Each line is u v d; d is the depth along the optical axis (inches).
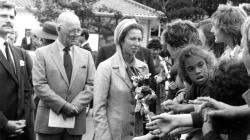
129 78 200.8
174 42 195.3
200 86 138.5
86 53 256.7
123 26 200.4
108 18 1065.5
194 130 126.5
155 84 231.6
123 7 1379.2
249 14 205.6
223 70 103.3
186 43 194.4
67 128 245.4
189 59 138.3
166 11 1545.3
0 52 230.5
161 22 1387.8
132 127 197.6
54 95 241.9
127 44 199.5
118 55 202.8
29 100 241.0
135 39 199.2
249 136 98.9
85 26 976.3
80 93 249.1
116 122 198.2
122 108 198.7
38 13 952.9
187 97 145.1
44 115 244.8
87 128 426.3
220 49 209.8
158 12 1375.5
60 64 247.0
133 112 197.0
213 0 1466.5
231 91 101.6
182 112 132.3
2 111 228.2
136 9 1386.6
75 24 245.9
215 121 102.5
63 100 242.8
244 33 91.8
